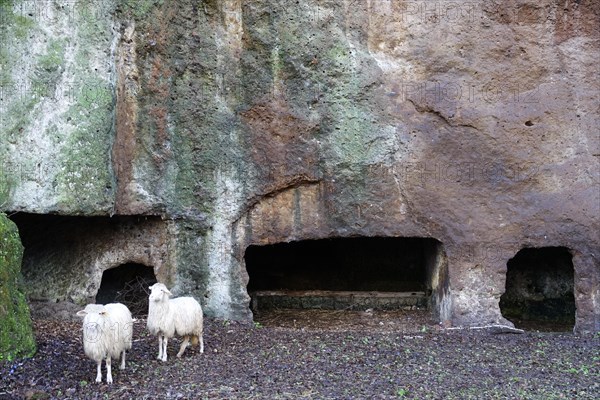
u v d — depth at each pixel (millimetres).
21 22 7695
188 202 8844
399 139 8789
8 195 7672
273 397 5629
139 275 9922
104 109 7941
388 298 10547
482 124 8750
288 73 8734
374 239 11523
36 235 8891
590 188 8797
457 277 8867
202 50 8656
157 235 8953
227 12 8703
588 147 8797
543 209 8789
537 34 8789
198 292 8945
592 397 5910
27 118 7688
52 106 7738
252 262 11484
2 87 7664
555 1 8727
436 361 7074
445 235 8859
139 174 8531
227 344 7484
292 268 11531
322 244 11586
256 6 8664
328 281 11406
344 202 8875
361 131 8781
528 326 10000
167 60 8516
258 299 10555
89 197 7906
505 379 6457
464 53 8766
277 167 8797
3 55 7668
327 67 8727
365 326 9320
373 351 7422
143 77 8398
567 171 8789
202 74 8695
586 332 8695
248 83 8742
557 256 10664
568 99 8805
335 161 8805
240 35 8742
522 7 8742
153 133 8562
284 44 8703
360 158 8789
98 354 5762
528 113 8773
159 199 8664
